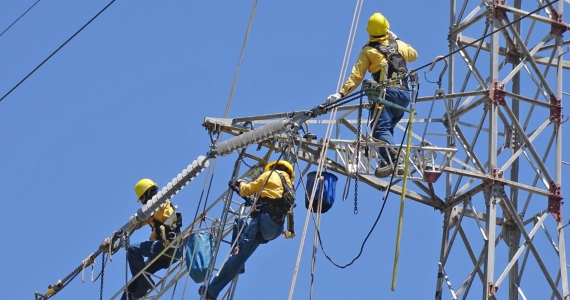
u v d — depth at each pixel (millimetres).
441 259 34875
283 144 33875
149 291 35531
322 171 32906
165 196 34281
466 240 34812
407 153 30188
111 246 36094
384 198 30953
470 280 33906
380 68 32875
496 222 35750
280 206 32250
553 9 35906
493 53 34812
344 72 32406
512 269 34938
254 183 32406
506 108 34406
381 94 32750
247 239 32406
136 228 35812
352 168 33312
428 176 33250
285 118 31734
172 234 35188
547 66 35750
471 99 35156
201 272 34031
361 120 33156
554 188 34625
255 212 32406
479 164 34781
